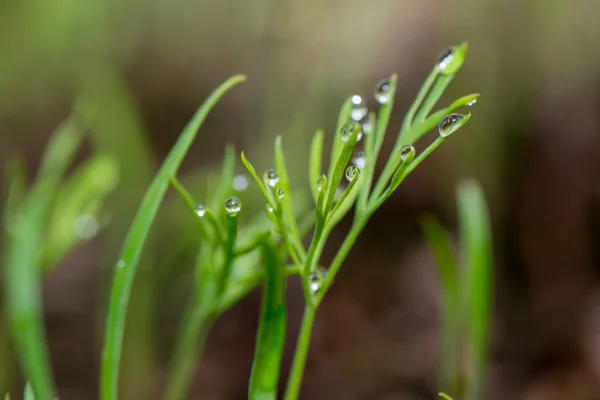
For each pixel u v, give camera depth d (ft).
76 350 1.04
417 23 1.38
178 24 1.68
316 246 0.42
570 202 1.25
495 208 1.28
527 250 1.25
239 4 1.60
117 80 1.04
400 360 1.07
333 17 1.44
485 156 1.30
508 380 1.03
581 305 1.14
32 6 1.54
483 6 1.33
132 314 0.87
